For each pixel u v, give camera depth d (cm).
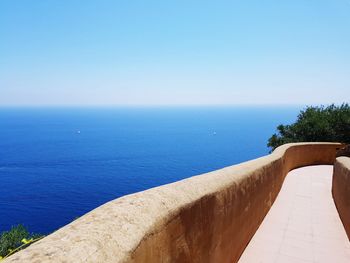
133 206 214
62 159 16675
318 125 1956
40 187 10425
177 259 254
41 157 17212
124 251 171
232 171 478
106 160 16738
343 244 589
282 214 763
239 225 488
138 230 193
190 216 284
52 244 148
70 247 147
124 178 12481
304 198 926
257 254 525
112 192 10156
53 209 7900
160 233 222
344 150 1484
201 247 314
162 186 278
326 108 2166
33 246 146
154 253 211
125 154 18988
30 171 13262
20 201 8562
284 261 509
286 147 1307
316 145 1628
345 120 1923
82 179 11969
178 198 268
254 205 609
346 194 660
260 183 668
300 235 626
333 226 687
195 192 309
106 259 155
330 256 537
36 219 7006
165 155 18962
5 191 9738
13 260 131
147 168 14812
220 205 379
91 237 161
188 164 16250
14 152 18862
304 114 2214
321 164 1638
